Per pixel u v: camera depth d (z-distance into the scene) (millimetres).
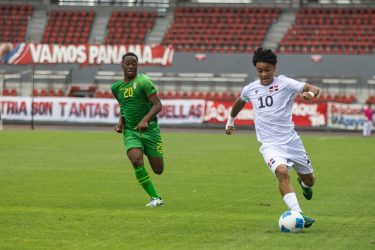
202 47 144000
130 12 153125
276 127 29016
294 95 29125
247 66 135750
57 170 52438
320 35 141625
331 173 52812
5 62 136750
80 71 138000
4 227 27703
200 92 133125
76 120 123062
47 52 136125
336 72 132875
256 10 149250
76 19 152875
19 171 51375
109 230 27328
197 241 25156
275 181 46875
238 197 38625
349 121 120062
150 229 27688
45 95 136250
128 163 58500
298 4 148250
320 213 32875
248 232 27203
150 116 34656
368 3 146500
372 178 49344
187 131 115062
